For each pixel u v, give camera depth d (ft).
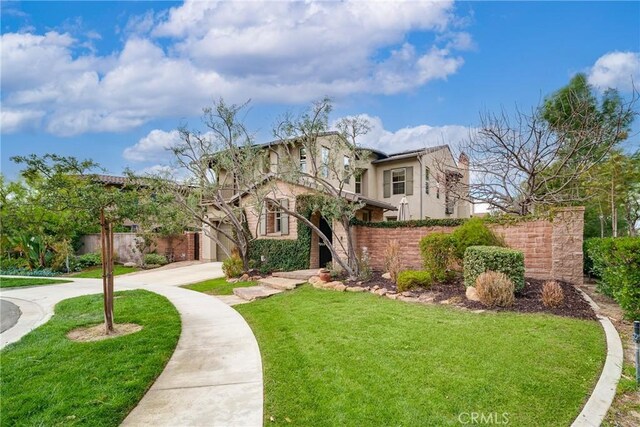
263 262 52.19
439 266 33.09
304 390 13.99
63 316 27.37
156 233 61.82
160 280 50.29
